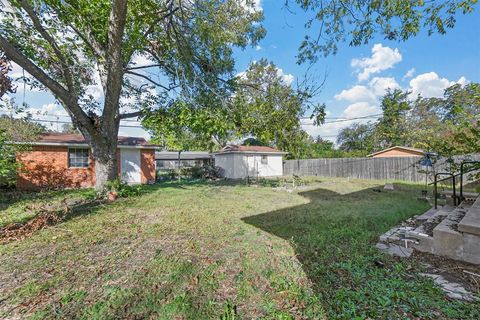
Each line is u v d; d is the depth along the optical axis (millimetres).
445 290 2240
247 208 6445
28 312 2053
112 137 8000
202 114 8273
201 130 9133
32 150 10367
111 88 7109
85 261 3072
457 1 3383
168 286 2439
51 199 7934
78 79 7977
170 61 9070
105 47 7516
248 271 2727
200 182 14914
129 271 2773
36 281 2570
